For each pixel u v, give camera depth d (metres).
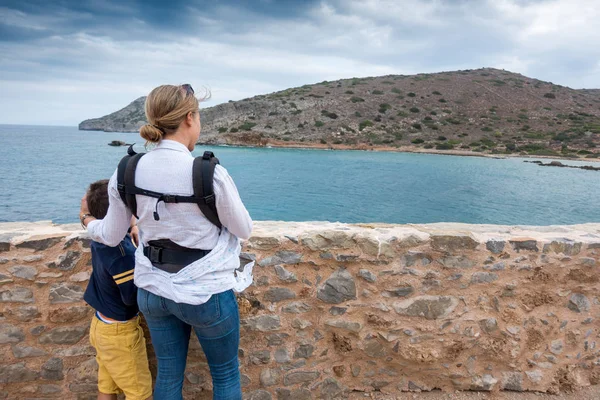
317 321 2.31
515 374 2.54
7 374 2.13
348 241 2.26
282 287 2.26
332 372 2.39
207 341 1.54
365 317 2.34
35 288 2.08
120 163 1.43
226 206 1.37
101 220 1.59
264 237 2.20
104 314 1.76
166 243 1.41
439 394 2.49
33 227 2.35
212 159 1.37
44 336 2.12
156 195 1.34
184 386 2.25
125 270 1.68
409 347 2.39
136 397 1.87
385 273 2.32
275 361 2.30
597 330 2.59
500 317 2.47
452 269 2.38
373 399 2.40
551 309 2.52
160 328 1.55
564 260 2.47
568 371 2.58
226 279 1.48
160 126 1.39
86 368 2.19
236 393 1.64
